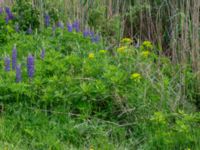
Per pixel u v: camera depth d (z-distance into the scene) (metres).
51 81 4.79
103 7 6.99
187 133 4.24
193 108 4.94
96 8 6.99
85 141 4.29
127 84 4.86
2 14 6.77
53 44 5.93
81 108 4.60
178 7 6.39
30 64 4.83
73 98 4.68
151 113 4.61
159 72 5.20
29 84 4.76
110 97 4.71
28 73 4.84
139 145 4.29
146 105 4.65
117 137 4.40
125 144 4.30
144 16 6.86
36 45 5.94
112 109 4.68
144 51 5.91
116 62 5.42
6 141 4.16
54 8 6.86
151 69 5.36
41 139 4.20
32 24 6.71
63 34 6.09
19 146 4.09
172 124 4.50
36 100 4.66
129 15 6.98
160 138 4.25
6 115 4.48
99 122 4.53
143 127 4.44
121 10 7.04
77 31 6.45
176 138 4.22
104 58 5.45
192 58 5.61
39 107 4.59
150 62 5.52
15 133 4.27
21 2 6.80
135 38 6.78
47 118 4.47
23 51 5.78
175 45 5.93
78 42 6.04
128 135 4.45
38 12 6.74
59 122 4.47
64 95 4.67
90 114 4.62
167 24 6.64
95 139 4.30
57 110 4.56
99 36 6.53
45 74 5.02
